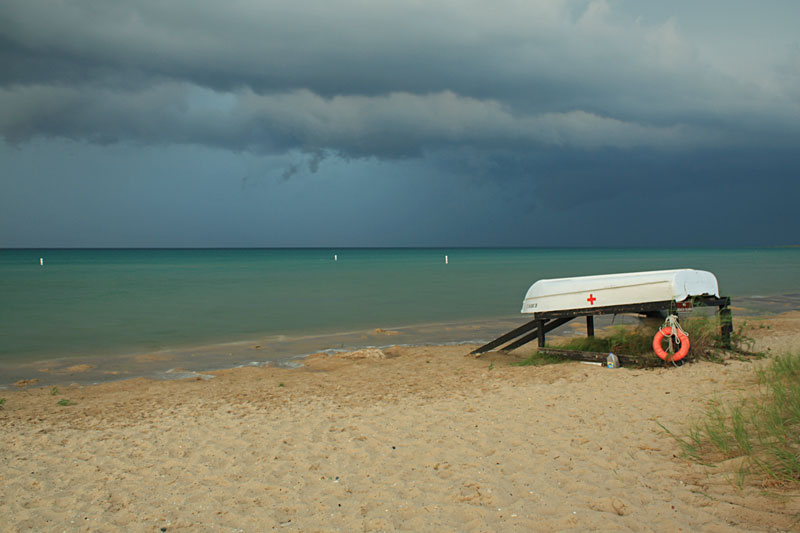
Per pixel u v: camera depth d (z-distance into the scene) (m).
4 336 17.11
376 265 73.62
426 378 10.56
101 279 44.38
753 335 13.58
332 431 7.00
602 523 4.15
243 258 118.06
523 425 6.85
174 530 4.40
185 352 14.60
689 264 63.53
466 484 5.08
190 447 6.55
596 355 10.58
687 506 4.33
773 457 5.01
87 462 6.12
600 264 67.19
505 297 28.62
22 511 4.80
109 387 10.58
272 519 4.53
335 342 15.98
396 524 4.34
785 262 68.75
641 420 6.77
